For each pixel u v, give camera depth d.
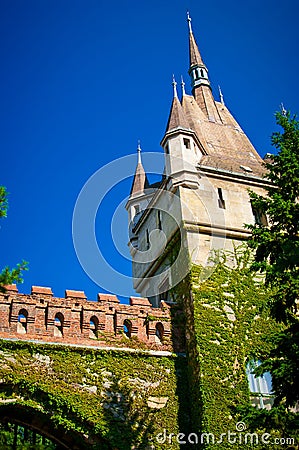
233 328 23.47
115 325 22.66
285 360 17.14
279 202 19.70
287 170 20.33
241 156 31.67
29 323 21.33
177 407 21.91
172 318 23.80
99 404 20.81
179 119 28.92
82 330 22.02
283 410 17.34
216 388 21.92
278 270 17.72
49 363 20.81
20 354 20.59
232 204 27.25
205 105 35.69
